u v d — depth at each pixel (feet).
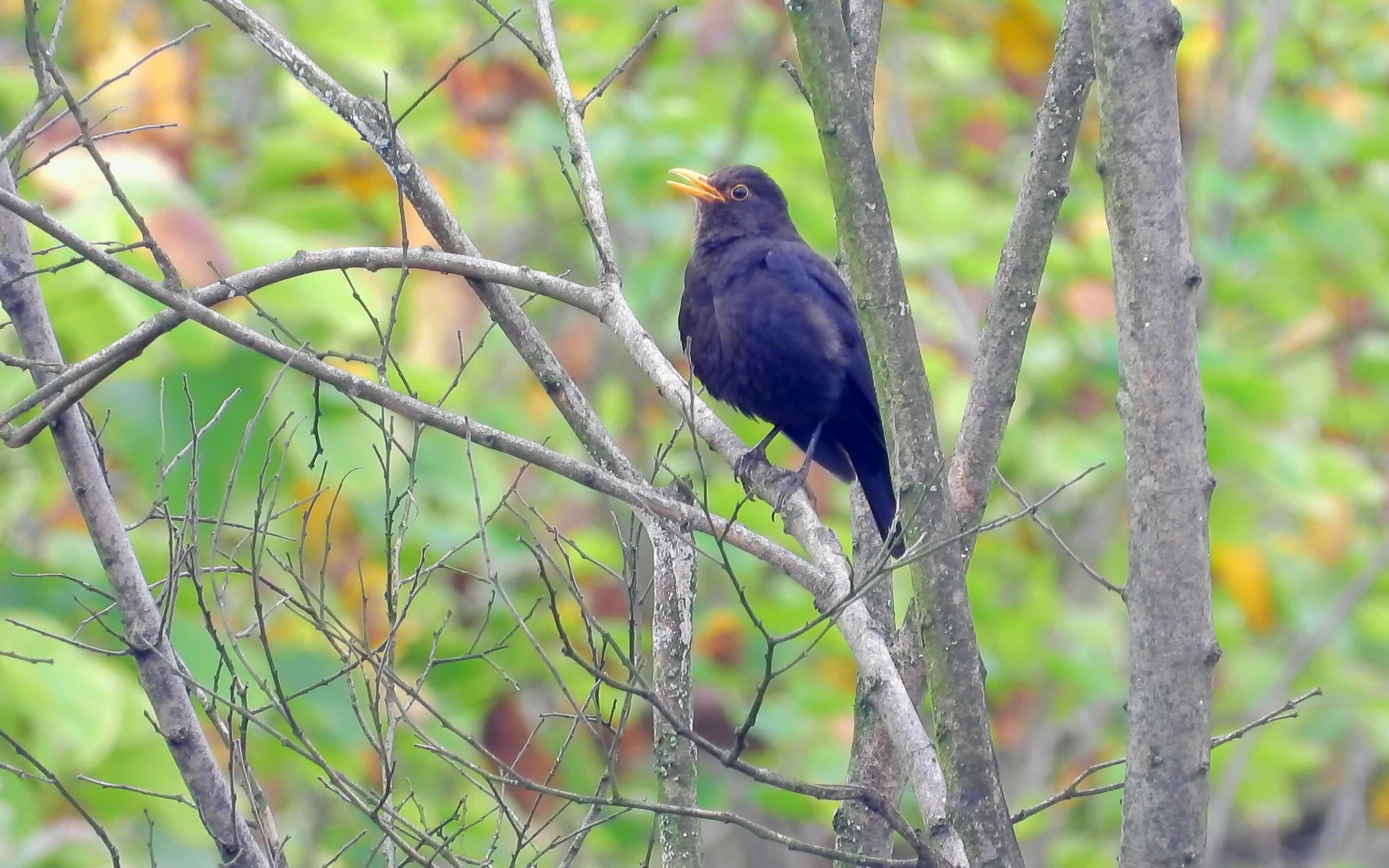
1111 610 48.80
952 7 49.98
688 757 23.12
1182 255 16.83
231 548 35.76
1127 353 17.02
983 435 23.13
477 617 39.29
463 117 47.47
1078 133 22.88
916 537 18.37
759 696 16.30
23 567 32.76
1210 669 16.83
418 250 24.14
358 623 35.68
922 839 18.57
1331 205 52.37
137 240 30.81
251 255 32.76
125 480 37.27
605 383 52.85
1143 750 16.84
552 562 19.80
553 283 25.02
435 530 36.04
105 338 31.63
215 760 21.20
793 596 44.42
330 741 32.94
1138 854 16.78
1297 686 50.08
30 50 21.79
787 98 52.95
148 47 39.73
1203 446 16.93
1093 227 47.55
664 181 46.78
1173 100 16.84
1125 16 16.78
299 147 39.70
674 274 51.37
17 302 22.68
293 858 36.50
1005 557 49.03
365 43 44.73
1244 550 47.78
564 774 40.63
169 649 20.86
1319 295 54.29
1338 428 56.03
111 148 33.06
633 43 50.65
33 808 28.96
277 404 32.55
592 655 19.75
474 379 48.03
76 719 28.53
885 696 19.57
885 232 18.76
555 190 52.85
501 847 31.81
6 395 31.45
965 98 58.59
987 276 47.11
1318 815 72.23
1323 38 55.01
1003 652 45.32
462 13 51.03
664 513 22.20
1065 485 21.27
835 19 18.76
